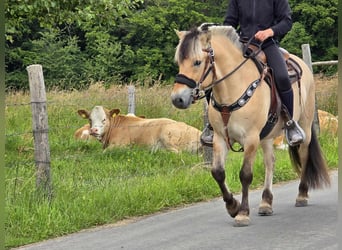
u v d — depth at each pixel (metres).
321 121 14.45
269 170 8.04
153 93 16.94
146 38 38.59
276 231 6.97
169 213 8.26
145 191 8.67
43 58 35.81
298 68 8.09
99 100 16.66
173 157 12.02
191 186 9.24
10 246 6.83
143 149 12.64
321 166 8.42
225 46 7.03
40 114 7.99
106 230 7.42
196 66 6.59
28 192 8.01
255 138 7.13
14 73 35.91
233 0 7.78
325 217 7.62
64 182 8.92
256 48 7.39
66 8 12.89
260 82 7.18
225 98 7.00
